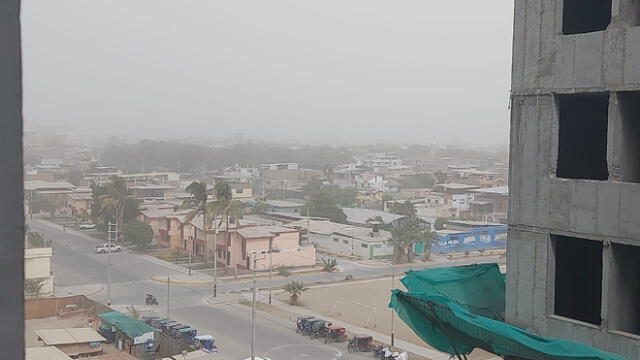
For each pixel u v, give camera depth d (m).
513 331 10.41
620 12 10.41
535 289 11.67
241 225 67.50
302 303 50.47
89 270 59.09
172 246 71.44
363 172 170.12
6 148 3.15
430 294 11.35
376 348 38.03
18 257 3.19
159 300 49.91
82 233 79.38
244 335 41.09
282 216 90.06
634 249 11.22
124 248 70.69
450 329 11.28
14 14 3.15
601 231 10.64
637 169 10.98
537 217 11.57
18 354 3.18
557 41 11.14
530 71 11.58
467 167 188.75
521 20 11.70
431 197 113.00
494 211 106.62
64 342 33.56
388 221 81.88
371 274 62.38
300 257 64.44
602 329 10.68
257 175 159.12
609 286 10.59
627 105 10.62
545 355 9.91
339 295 53.38
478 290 13.44
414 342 40.44
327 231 77.12
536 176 11.57
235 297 51.66
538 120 11.51
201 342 37.22
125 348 36.50
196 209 62.97
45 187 100.75
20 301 3.21
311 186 127.06
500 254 74.38
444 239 73.94
